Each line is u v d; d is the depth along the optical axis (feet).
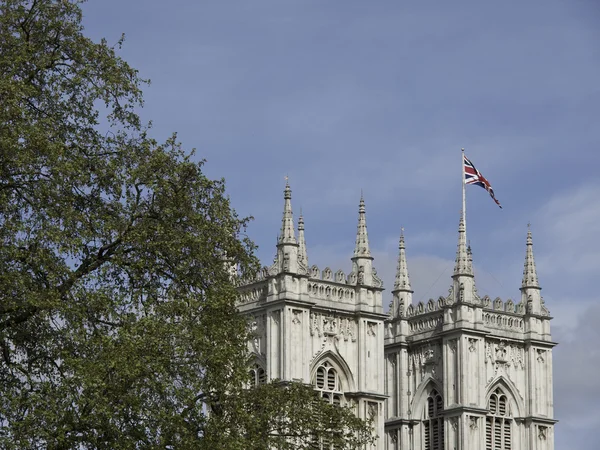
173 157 322.14
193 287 316.81
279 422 326.85
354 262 507.71
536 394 550.36
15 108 299.79
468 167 558.97
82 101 322.75
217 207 322.96
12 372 298.35
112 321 305.32
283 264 487.20
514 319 554.87
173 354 301.22
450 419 533.55
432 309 551.18
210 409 340.59
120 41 329.11
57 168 299.58
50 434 281.13
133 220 312.09
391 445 554.05
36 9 324.60
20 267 300.20
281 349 480.23
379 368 500.74
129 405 289.53
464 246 547.49
